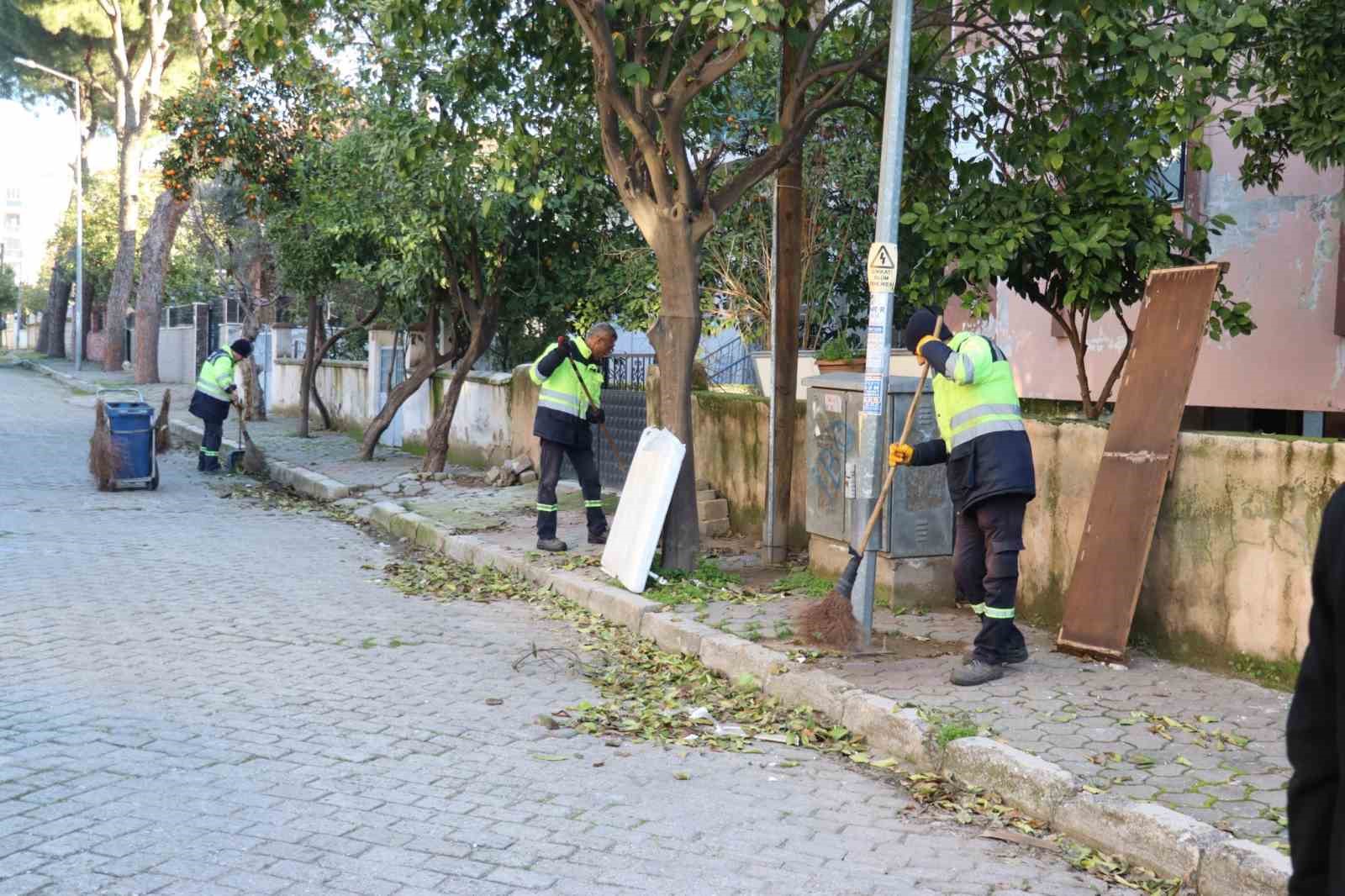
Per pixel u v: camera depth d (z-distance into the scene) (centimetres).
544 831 462
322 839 445
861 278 1548
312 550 1134
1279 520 604
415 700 640
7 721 569
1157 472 654
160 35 3950
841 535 835
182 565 1013
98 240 5100
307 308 2333
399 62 1259
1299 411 1097
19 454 1852
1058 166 806
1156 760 507
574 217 1490
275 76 1742
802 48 873
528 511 1267
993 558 628
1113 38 721
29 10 3816
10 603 827
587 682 693
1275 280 1055
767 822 482
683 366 891
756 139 1432
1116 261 803
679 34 873
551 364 1026
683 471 897
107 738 550
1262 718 561
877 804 508
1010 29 1045
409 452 1909
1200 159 729
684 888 414
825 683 624
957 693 601
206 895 393
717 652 716
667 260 885
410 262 1416
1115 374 840
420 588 955
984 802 504
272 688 651
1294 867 187
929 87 948
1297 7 775
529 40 1003
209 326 3681
